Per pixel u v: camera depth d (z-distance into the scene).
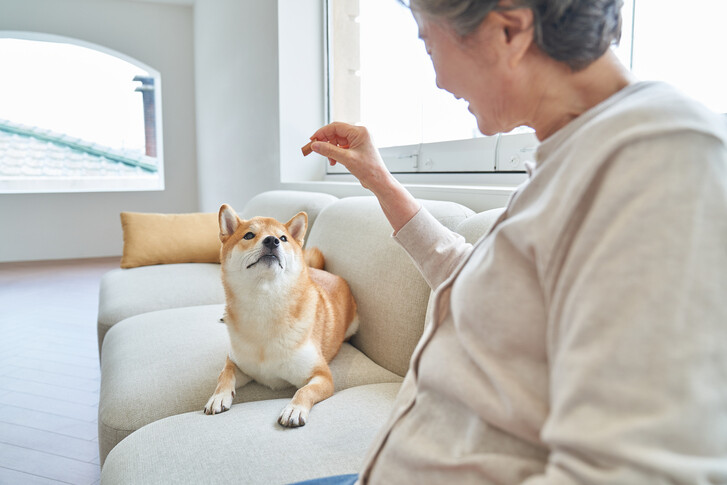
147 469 0.92
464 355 0.54
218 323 1.77
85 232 5.62
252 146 3.71
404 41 2.42
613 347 0.36
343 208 1.94
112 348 1.62
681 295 0.35
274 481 0.87
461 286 0.54
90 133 5.86
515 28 0.49
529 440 0.47
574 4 0.47
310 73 3.10
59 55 5.61
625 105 0.44
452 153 2.11
